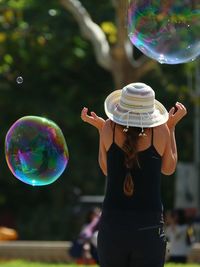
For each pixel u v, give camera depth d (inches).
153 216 486.3
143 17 617.0
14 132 574.6
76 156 2124.8
